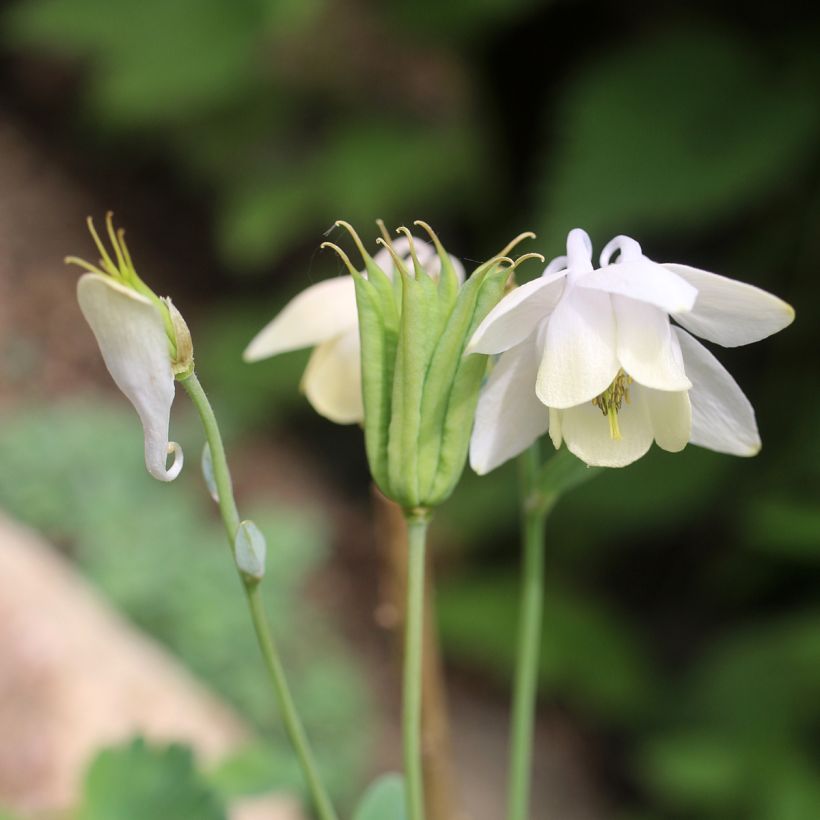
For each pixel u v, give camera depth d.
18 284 1.27
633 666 0.98
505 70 1.17
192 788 0.40
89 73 1.40
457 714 1.09
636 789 1.00
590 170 0.89
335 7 1.15
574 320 0.34
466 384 0.35
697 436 0.36
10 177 1.38
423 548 0.35
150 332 0.33
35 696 0.64
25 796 0.58
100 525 0.93
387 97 1.16
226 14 1.12
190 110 1.19
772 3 0.96
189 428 1.14
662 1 1.07
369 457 0.35
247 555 0.35
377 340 0.35
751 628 0.93
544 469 0.37
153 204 1.40
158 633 0.87
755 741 0.82
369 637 1.13
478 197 1.15
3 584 0.70
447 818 0.40
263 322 1.23
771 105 0.89
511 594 1.02
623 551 1.07
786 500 0.86
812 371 0.94
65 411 1.08
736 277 0.98
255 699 0.87
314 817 0.82
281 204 1.13
